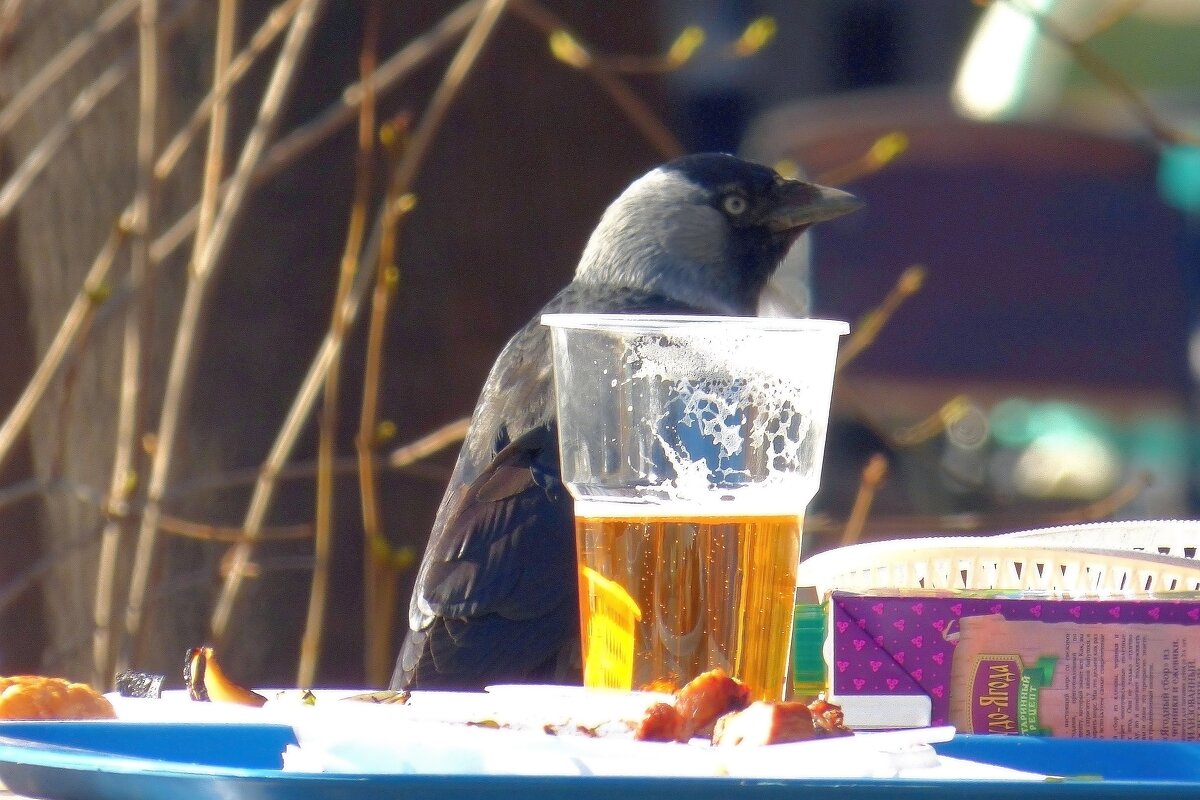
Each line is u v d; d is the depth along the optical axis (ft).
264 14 33.58
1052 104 52.01
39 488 29.32
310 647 28.53
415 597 21.59
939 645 11.89
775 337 12.66
